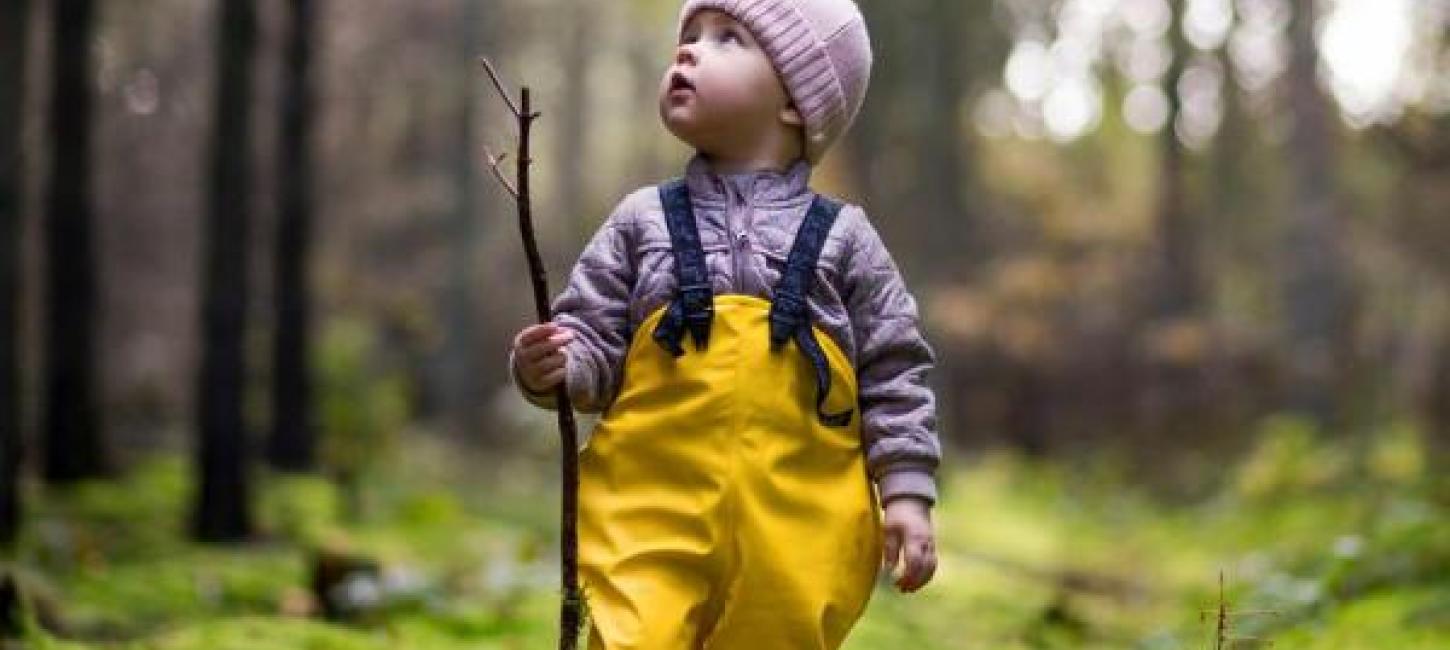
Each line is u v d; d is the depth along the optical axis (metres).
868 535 2.94
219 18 8.74
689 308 2.87
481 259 30.41
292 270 12.27
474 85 25.12
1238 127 32.94
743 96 2.97
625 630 2.76
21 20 7.57
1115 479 21.27
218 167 8.70
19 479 7.43
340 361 14.45
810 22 3.02
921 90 27.14
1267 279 34.50
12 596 4.87
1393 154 12.21
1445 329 19.50
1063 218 30.86
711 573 2.83
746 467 2.83
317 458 12.72
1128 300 27.89
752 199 2.96
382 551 8.23
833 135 3.09
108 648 5.07
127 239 25.72
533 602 6.38
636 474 2.88
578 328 2.92
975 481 19.28
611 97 46.25
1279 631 6.05
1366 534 9.06
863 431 2.98
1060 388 25.62
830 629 2.89
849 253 2.98
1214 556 11.84
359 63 29.53
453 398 23.36
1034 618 7.09
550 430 18.48
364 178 31.34
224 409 8.69
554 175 40.34
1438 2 11.05
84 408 10.74
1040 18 32.84
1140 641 6.22
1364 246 27.17
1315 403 20.14
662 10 35.47
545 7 35.31
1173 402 24.56
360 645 5.36
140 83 18.34
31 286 16.97
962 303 25.73
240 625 5.44
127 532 8.80
